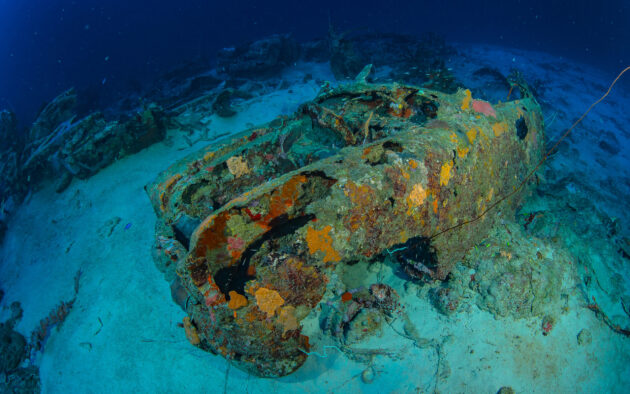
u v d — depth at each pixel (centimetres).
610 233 565
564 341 391
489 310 396
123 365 436
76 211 750
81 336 489
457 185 347
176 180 450
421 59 1366
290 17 4647
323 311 408
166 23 5056
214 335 279
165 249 351
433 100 439
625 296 461
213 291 243
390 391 354
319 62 1617
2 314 582
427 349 377
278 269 252
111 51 3934
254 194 252
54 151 861
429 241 343
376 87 487
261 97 1211
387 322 400
